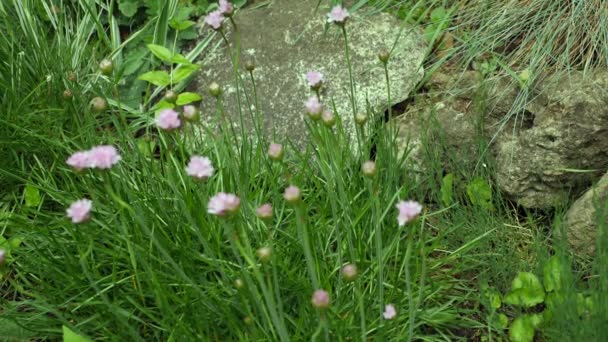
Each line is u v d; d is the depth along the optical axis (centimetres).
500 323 78
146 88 108
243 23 110
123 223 74
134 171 84
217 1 116
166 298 73
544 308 80
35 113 95
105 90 105
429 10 108
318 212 84
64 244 81
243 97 104
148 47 100
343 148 90
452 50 100
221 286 75
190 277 77
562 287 72
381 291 69
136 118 105
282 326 64
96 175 85
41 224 86
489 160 93
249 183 85
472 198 89
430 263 81
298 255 79
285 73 105
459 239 87
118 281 76
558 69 92
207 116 104
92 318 73
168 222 79
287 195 61
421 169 94
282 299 76
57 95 98
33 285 83
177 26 106
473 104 96
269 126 102
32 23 104
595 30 94
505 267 83
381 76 101
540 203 91
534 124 90
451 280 82
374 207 76
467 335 79
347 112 100
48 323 77
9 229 88
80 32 107
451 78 99
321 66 104
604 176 86
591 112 87
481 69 97
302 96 102
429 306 80
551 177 89
